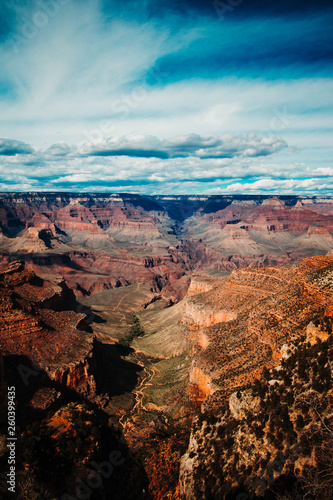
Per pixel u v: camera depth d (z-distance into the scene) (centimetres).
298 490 2695
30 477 2323
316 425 3011
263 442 3275
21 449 2458
